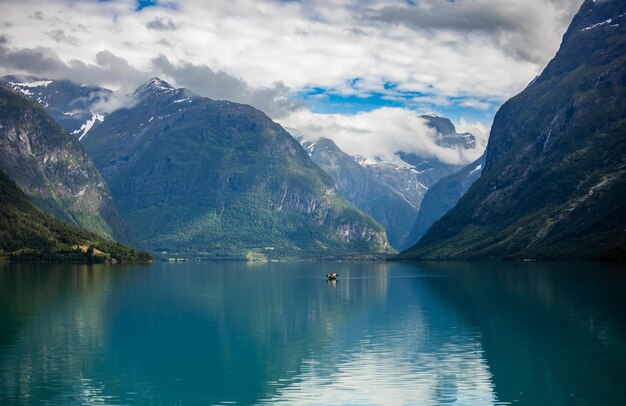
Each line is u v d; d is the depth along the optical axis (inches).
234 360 4965.6
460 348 5285.4
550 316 6820.9
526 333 5880.9
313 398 4003.4
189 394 4106.8
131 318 7062.0
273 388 4220.0
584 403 3833.7
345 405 3865.7
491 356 4977.9
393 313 7401.6
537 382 4254.4
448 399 3944.4
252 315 7372.1
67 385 4298.7
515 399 3919.8
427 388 4160.9
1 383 4347.9
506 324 6402.6
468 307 7770.7
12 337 5871.1
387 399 3956.7
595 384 4195.4
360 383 4298.7
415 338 5757.9
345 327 6432.1
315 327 6451.8
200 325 6599.4
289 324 6673.2
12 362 4906.5
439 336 5831.7
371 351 5231.3
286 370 4660.4
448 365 4722.0
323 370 4648.1
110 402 3946.9
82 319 6943.9
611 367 4594.0
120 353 5206.7
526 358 4899.1
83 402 3944.4
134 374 4564.5
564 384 4200.3
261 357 5059.1
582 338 5600.4
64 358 5036.9
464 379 4350.4
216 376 4510.3
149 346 5497.1
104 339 5792.3
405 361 4864.7
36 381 4389.8
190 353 5221.5
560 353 5034.5
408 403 3878.0
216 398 4025.6
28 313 7362.2
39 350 5319.9
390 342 5595.5
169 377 4495.6
